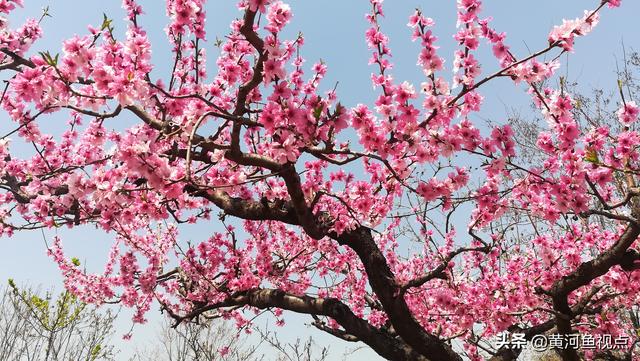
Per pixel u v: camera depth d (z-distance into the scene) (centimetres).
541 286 545
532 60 314
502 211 434
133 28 368
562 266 625
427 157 360
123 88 292
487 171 375
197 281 684
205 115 294
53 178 502
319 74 418
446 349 506
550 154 413
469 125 357
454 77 324
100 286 813
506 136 364
